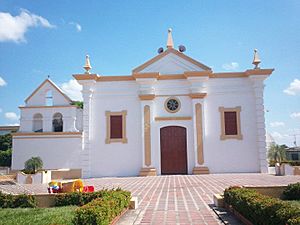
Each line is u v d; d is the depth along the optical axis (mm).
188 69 23125
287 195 9859
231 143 22109
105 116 22906
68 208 9094
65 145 24359
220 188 13180
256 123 22203
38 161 23297
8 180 20359
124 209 8586
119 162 22406
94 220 6059
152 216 8188
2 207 9773
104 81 23219
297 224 4695
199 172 21656
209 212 8578
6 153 35844
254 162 21938
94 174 22406
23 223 7309
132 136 22594
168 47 24156
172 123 22484
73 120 27312
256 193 7660
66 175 23031
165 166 22281
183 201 10281
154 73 22406
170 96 22781
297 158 42812
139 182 16891
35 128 28125
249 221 6883
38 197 9953
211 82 22672
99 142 22688
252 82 22484
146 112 22484
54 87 27938
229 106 22469
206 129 22312
